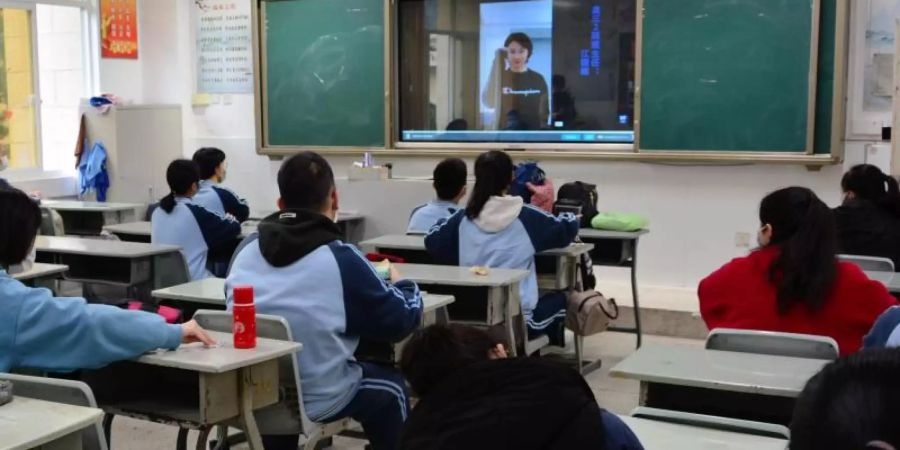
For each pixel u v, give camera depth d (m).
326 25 7.27
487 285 3.49
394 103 7.13
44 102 7.91
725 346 2.42
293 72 7.44
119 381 2.59
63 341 2.08
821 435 0.66
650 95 6.22
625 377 2.13
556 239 4.04
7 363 2.08
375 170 5.86
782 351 2.36
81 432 1.81
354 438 3.63
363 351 3.08
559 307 4.34
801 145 5.83
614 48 6.40
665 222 6.33
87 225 6.43
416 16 7.04
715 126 6.06
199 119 8.04
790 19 5.78
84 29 8.00
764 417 2.27
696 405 2.30
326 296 2.42
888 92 5.61
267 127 7.61
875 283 2.46
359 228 5.91
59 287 4.57
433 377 1.41
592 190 5.17
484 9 6.80
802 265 2.45
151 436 3.65
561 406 1.29
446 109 7.02
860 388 0.66
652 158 6.24
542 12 6.61
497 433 1.27
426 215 4.59
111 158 7.69
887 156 5.63
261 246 2.49
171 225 4.67
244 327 2.23
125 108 7.70
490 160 4.07
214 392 2.17
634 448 1.41
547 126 6.68
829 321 2.46
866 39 5.64
